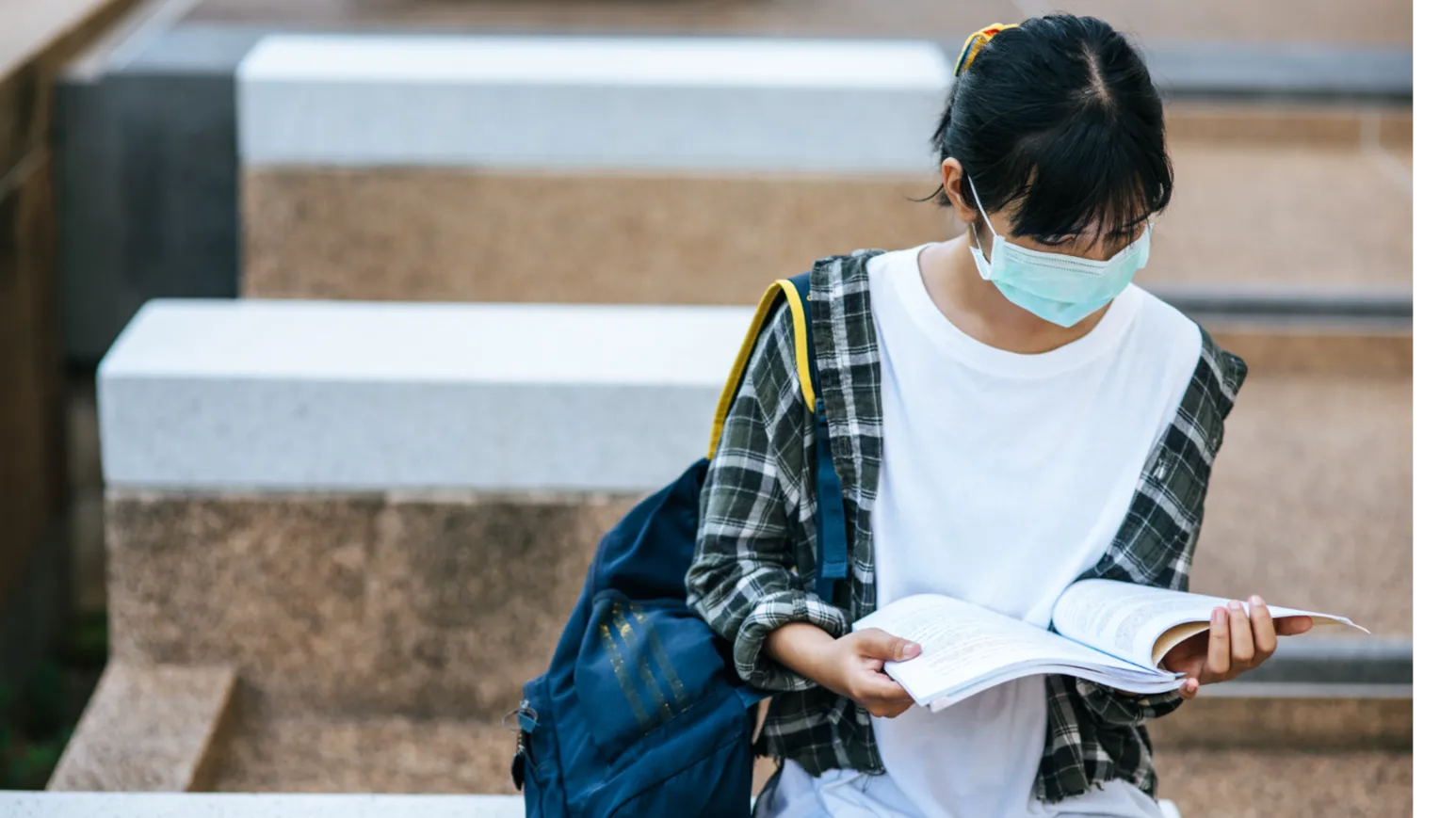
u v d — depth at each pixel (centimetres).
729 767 189
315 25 676
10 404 536
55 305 580
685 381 349
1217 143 662
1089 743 194
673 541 206
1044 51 164
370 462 353
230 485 354
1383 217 588
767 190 507
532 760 201
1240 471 453
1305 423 486
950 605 180
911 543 187
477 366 354
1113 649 170
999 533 186
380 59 520
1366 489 444
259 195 505
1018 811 191
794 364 187
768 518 189
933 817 190
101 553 632
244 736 362
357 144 501
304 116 498
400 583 362
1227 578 396
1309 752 369
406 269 514
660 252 513
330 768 354
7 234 526
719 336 378
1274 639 165
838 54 549
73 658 605
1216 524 423
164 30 645
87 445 617
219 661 366
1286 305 519
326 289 514
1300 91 655
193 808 234
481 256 513
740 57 537
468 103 498
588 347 368
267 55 521
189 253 585
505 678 369
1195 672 177
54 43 568
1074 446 185
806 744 199
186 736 344
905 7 782
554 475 354
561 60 526
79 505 623
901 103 499
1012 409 184
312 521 357
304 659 366
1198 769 361
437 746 362
